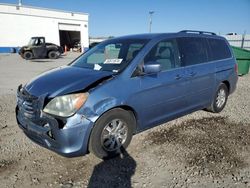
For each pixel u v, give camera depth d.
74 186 3.04
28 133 3.59
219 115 5.65
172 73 4.30
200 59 5.03
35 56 23.11
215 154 3.80
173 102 4.41
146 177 3.22
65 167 3.45
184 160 3.63
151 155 3.77
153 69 3.71
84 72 3.91
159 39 4.31
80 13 42.06
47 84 3.57
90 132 3.34
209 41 5.42
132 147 4.02
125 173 3.31
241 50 11.97
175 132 4.61
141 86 3.79
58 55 24.66
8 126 4.94
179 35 4.73
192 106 4.93
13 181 3.13
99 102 3.31
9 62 20.00
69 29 41.41
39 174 3.29
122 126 3.72
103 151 3.52
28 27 36.78
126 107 3.70
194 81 4.77
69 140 3.17
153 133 4.55
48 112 3.23
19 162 3.57
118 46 4.43
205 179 3.18
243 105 6.57
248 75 12.62
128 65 3.77
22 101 3.60
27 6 36.16
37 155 3.76
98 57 4.51
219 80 5.50
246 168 3.44
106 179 3.18
